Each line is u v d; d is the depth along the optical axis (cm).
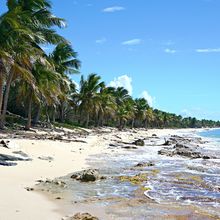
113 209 1227
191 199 1437
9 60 3173
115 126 11094
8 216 1059
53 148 2838
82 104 7575
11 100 5528
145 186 1661
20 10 3491
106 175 1955
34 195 1350
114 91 10244
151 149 3897
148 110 13225
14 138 3066
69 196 1387
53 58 5328
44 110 6494
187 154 3306
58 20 4000
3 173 1714
